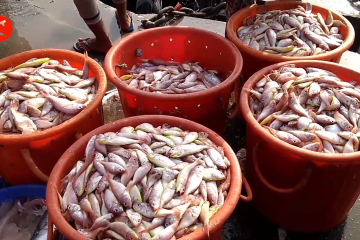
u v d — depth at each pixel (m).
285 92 2.03
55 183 1.62
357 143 1.79
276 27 2.75
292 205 1.98
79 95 2.20
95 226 1.45
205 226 1.41
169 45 2.79
